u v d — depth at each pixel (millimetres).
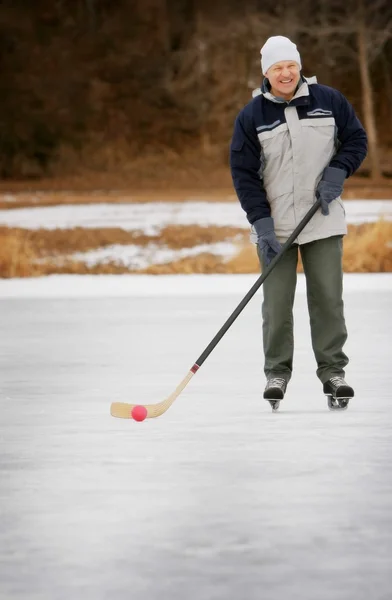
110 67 124250
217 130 118875
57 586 8867
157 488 11820
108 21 126000
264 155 16641
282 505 11078
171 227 63094
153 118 121625
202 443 14031
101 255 56562
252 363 20984
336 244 16750
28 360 21578
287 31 116062
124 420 15695
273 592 8680
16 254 45625
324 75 119875
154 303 31734
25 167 120875
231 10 120688
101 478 12289
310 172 16594
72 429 15070
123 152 117438
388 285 36281
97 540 10047
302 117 16531
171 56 124500
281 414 16016
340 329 16688
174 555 9602
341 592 8664
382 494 11461
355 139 16703
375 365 20375
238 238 60219
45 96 123750
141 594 8664
